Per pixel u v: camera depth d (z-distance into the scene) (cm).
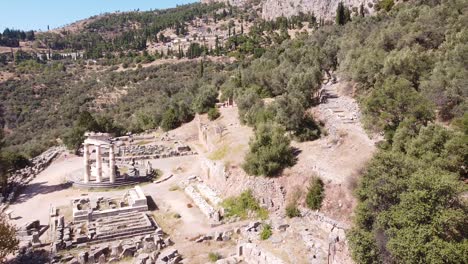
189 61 17625
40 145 8450
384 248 2148
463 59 4159
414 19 6575
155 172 5884
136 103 12662
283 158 4072
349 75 5919
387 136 3428
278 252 3072
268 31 19288
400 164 2330
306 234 3225
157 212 4309
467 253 1867
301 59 7488
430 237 1948
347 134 4253
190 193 4788
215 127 6538
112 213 4100
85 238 3534
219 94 9331
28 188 5300
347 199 3294
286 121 4725
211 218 4000
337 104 5550
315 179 3603
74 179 5472
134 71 16912
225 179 4484
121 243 3456
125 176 5503
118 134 8406
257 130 4528
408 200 2066
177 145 7238
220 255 3300
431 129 2838
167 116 8550
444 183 2008
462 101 3641
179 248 3466
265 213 3816
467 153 2578
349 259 2738
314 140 4619
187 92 10719
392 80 3828
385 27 7094
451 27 5441
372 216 2328
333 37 8875
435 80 3959
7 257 3269
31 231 3706
